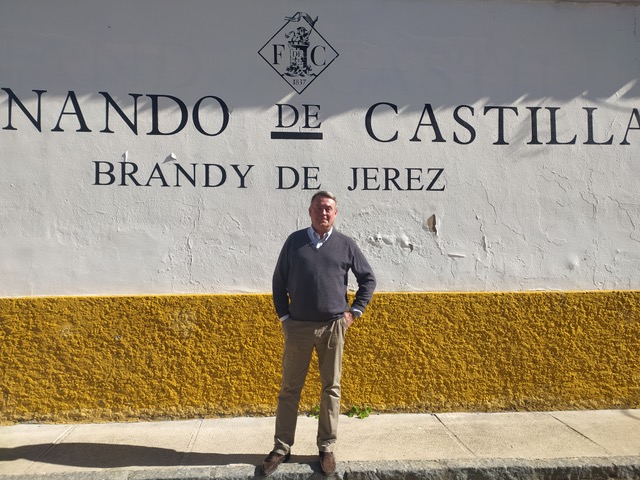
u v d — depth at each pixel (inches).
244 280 215.5
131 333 209.3
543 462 177.8
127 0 213.0
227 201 215.2
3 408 205.3
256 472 172.4
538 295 221.5
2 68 207.6
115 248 211.0
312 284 173.0
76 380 207.6
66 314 207.0
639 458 180.7
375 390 217.0
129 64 212.7
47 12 209.9
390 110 221.0
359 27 221.0
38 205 208.4
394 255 220.2
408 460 179.0
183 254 213.5
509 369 220.4
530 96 225.9
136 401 209.6
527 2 226.5
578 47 227.9
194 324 211.5
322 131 218.7
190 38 215.0
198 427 205.0
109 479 167.8
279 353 213.8
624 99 229.0
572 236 225.9
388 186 220.2
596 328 223.0
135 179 211.9
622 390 223.5
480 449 187.8
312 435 198.7
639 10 229.6
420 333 218.1
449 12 224.1
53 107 209.5
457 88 223.6
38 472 171.8
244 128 216.1
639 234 227.6
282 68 217.9
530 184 224.8
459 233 222.4
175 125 213.8
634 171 228.4
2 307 204.8
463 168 223.0
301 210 217.2
